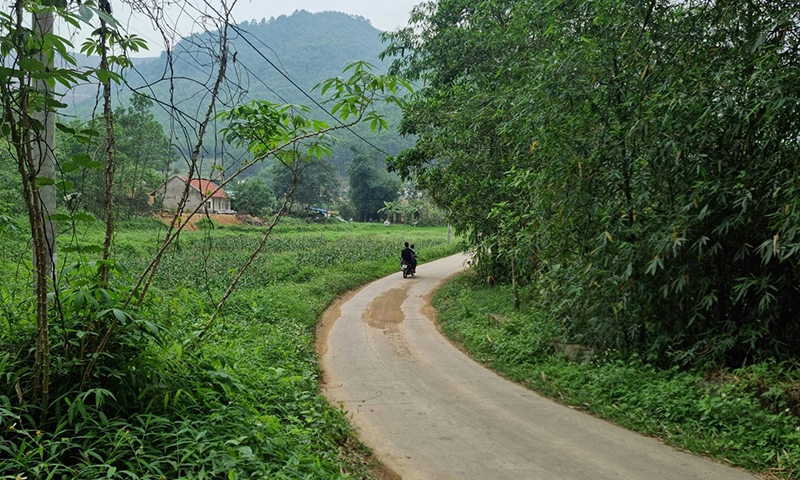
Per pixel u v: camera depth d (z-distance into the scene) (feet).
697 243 20.89
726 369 21.79
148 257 67.10
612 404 22.29
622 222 24.75
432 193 57.16
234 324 33.99
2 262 30.53
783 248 18.37
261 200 179.83
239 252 94.43
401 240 136.26
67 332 13.10
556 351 30.07
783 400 18.63
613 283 24.21
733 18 21.02
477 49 51.67
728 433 18.02
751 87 20.12
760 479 15.48
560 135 25.84
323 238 132.87
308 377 24.81
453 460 16.92
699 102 20.81
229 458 12.31
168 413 13.78
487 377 27.91
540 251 30.37
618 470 16.11
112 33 13.26
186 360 15.90
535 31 37.17
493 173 43.50
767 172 20.34
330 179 202.18
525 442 18.49
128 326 13.57
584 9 27.66
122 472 10.89
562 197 25.82
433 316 48.32
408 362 31.22
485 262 52.60
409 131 63.67
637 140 23.76
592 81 24.93
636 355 25.20
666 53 23.63
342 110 16.62
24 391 12.35
